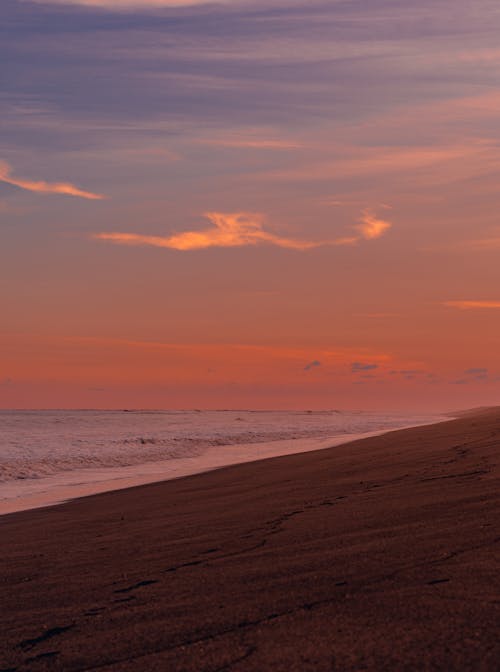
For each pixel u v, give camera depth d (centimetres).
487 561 534
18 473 2572
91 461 3062
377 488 1169
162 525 1009
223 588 548
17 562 805
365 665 338
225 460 2900
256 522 923
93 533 1009
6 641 468
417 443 2330
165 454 3388
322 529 793
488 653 335
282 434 5041
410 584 491
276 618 442
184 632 435
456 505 852
